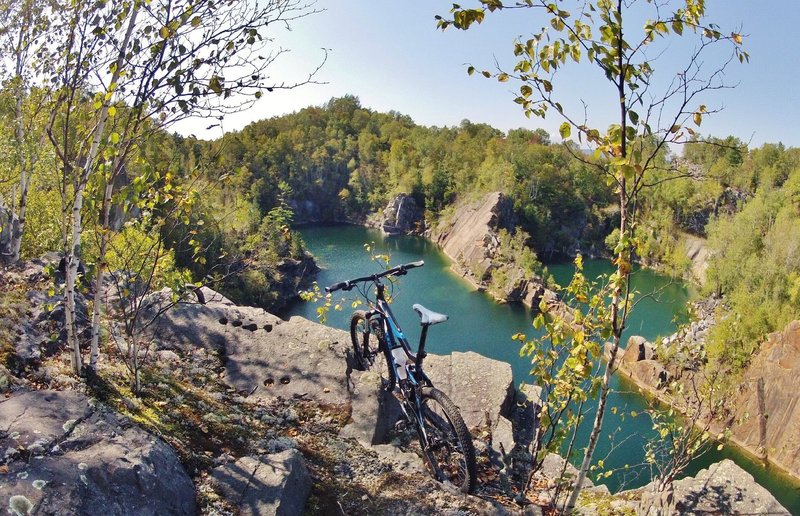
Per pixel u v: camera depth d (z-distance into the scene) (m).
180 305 7.07
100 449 3.49
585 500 5.22
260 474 4.05
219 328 6.88
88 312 6.13
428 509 4.27
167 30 3.89
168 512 3.41
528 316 51.44
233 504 3.77
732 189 90.50
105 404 4.29
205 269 25.44
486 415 6.26
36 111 6.32
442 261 79.19
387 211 113.00
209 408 5.12
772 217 55.22
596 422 4.20
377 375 6.21
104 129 4.58
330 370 6.22
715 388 6.44
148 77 4.16
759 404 22.73
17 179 9.53
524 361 40.25
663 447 6.23
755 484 4.59
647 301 53.56
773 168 90.81
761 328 35.44
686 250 77.88
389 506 4.29
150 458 3.61
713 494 4.58
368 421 5.61
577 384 4.52
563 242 94.19
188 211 4.61
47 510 2.89
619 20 3.42
